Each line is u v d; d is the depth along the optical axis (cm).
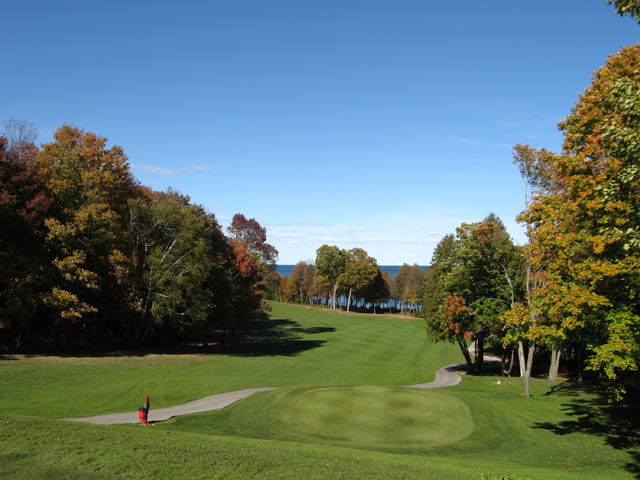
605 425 1750
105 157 3694
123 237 3697
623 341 1218
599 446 1485
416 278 10262
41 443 996
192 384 2552
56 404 1869
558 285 1500
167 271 3853
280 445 1263
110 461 906
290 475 891
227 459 984
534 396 2353
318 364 3925
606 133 1159
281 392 2197
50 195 3309
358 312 11350
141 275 3988
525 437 1570
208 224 4966
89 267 3525
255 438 1465
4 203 2800
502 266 3158
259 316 8062
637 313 1344
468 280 3256
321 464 1002
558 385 2766
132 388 2331
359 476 912
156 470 872
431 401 1950
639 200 1148
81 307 3170
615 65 1568
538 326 1569
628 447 1477
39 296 3020
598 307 1321
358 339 5803
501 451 1416
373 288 10519
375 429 1588
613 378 1304
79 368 2822
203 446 1106
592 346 1377
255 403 1981
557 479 1011
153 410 1895
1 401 1844
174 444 1094
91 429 1184
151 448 1024
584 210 1414
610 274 1233
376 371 3628
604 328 1414
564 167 1580
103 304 3775
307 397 2022
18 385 2197
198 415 1797
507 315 1752
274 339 5619
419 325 7794
